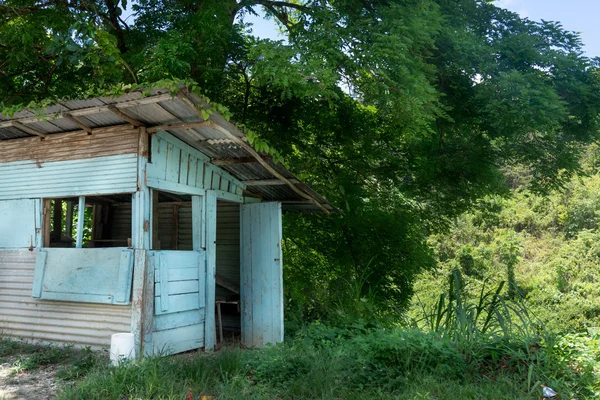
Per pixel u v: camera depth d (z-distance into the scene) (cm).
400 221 1376
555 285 3039
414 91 984
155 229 863
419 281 2486
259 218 902
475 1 1288
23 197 795
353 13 1109
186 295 751
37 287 745
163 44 977
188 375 557
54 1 994
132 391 492
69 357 663
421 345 613
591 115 1270
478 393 523
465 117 1284
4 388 546
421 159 1334
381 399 519
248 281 899
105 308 696
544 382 555
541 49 1269
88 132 742
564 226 3859
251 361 625
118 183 707
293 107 1280
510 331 684
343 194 1308
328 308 1127
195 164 793
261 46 966
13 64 1019
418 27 1016
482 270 3372
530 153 1388
